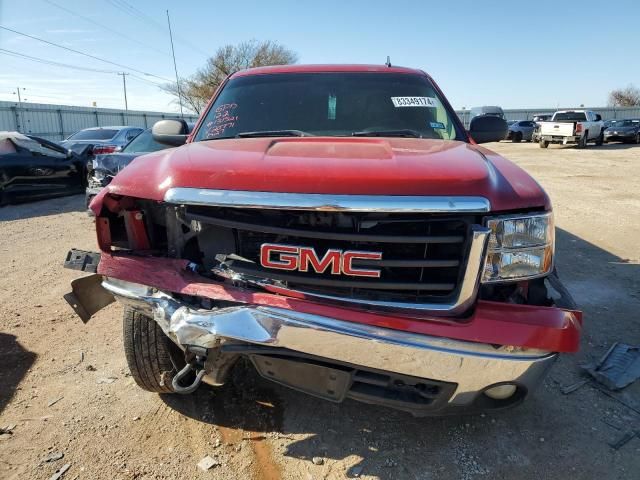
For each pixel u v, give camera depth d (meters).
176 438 2.49
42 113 31.00
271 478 2.24
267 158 2.10
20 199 9.51
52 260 5.62
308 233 1.95
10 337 3.55
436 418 2.66
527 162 16.78
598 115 25.44
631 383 2.99
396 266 1.92
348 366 1.98
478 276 1.88
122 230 2.42
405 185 1.86
